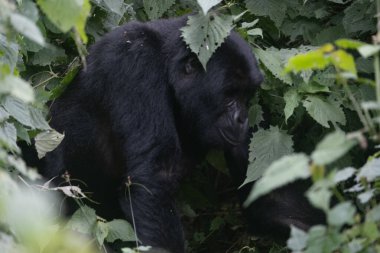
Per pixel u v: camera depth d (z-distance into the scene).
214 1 8.05
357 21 9.71
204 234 11.38
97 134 9.24
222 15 8.73
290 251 9.57
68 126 9.30
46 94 8.42
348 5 10.30
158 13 9.98
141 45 9.02
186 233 11.62
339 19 10.20
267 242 10.52
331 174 4.30
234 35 8.82
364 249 4.92
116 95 9.01
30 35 4.32
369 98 9.24
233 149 9.36
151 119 8.86
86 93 9.26
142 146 8.80
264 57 9.07
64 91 9.41
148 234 8.45
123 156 9.03
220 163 10.22
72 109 9.33
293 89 9.05
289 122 9.71
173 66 8.95
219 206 11.61
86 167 9.36
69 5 4.58
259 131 8.90
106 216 9.57
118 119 8.98
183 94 8.93
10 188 4.08
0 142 5.02
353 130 9.54
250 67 8.60
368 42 10.08
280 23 9.77
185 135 9.34
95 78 9.18
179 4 10.63
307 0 10.27
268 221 9.44
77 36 5.30
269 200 9.46
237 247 11.00
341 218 4.40
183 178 9.60
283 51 9.24
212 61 8.70
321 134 9.64
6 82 4.23
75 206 9.30
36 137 8.45
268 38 10.34
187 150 9.54
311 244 4.63
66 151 9.29
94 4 9.73
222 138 8.98
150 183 8.65
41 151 8.45
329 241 4.61
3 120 7.22
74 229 7.92
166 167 8.88
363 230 4.88
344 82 4.99
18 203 3.64
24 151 9.27
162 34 9.20
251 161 8.74
